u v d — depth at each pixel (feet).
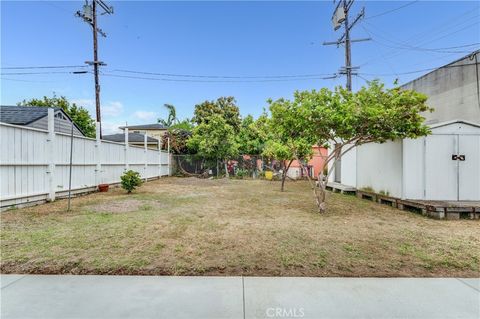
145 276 10.26
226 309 8.08
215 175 68.69
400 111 19.39
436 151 24.89
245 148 68.49
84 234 15.48
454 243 14.57
